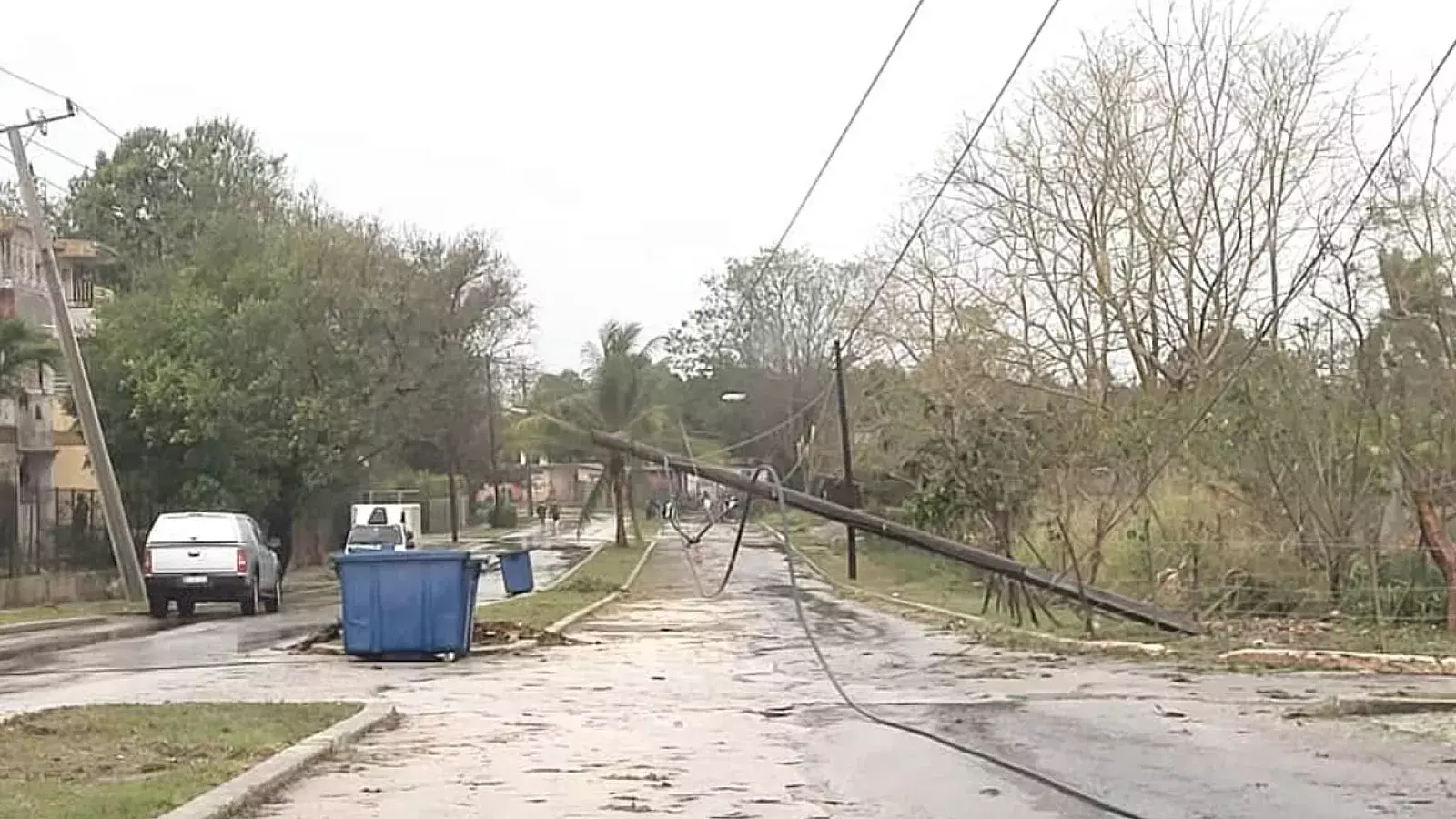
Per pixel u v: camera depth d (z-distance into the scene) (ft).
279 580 128.06
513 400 225.35
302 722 47.70
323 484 178.81
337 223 192.24
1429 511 80.23
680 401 270.87
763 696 58.75
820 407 202.28
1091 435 98.68
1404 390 85.61
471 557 76.69
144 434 170.09
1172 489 99.81
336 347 174.91
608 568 182.19
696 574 125.39
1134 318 132.36
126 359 171.42
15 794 34.45
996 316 138.21
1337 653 69.46
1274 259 129.70
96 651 83.25
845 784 38.34
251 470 174.60
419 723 50.44
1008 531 98.94
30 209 114.52
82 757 40.32
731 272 301.22
